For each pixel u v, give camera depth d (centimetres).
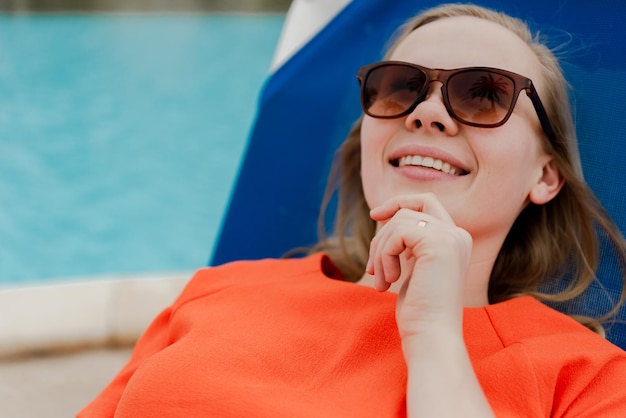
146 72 891
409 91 174
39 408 232
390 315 167
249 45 986
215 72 889
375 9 262
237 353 161
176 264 536
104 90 838
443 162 172
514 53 180
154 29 1062
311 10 290
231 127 751
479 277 185
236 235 277
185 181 655
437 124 172
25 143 718
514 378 153
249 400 150
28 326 266
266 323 171
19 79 868
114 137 732
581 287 201
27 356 262
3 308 273
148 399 157
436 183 173
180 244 562
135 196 630
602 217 203
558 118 186
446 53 178
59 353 265
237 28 1063
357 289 176
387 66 178
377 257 154
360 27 265
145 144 717
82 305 278
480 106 169
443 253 146
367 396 152
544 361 155
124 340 272
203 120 767
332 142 263
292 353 162
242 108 792
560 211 201
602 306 202
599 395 155
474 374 141
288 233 268
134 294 286
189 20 1105
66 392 242
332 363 160
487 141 170
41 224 588
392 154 177
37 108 791
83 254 549
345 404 150
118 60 931
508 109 168
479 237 180
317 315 173
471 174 172
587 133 213
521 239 204
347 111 261
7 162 682
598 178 210
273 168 277
